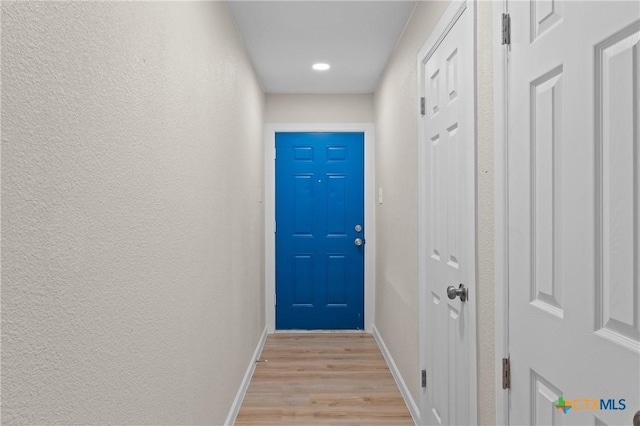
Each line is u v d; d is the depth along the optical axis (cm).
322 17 252
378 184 384
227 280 222
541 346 107
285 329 419
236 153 249
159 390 123
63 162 76
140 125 109
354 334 408
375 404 262
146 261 113
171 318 133
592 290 88
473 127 147
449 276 177
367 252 414
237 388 254
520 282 117
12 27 63
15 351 64
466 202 156
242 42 276
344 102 417
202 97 171
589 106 89
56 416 74
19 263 65
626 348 79
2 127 61
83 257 82
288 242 418
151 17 117
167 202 129
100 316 89
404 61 266
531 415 113
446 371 183
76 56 80
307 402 265
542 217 107
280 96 416
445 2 182
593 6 87
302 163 418
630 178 79
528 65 112
